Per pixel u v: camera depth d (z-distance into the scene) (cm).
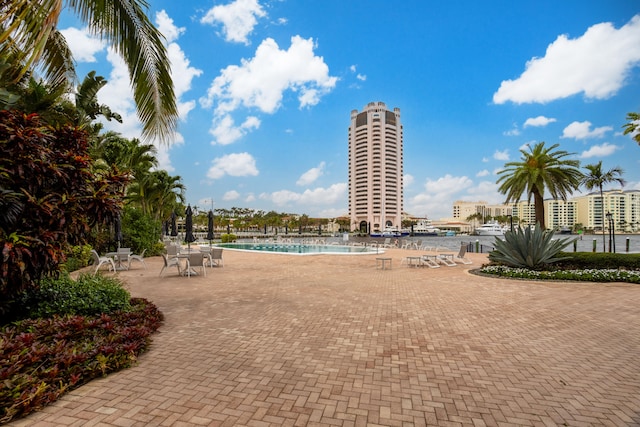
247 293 847
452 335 515
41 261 422
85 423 273
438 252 2362
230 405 306
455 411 301
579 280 1024
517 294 834
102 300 567
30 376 307
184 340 483
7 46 416
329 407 305
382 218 13250
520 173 1817
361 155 13800
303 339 492
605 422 285
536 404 314
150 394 324
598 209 10888
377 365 401
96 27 547
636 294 826
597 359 423
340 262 1650
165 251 2059
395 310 670
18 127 420
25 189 432
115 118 1702
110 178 527
